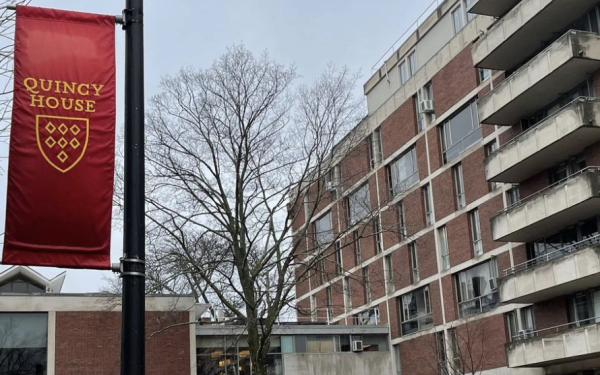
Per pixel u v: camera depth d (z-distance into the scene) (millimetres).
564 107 29188
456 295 39031
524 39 32594
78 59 7070
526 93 31672
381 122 47000
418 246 42312
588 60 28875
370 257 47531
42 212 6602
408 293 43594
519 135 31891
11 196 6598
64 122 6867
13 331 30297
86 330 31000
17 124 6766
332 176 33094
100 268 6629
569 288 30031
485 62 34656
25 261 6496
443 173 40344
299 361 40750
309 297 55656
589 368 29609
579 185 28344
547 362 30453
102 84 7078
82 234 6660
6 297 30484
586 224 30609
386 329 44750
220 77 27750
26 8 7074
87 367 30625
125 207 6141
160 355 32000
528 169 32969
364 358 42625
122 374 5781
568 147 30453
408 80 44406
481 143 37406
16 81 6867
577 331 28266
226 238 27297
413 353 42094
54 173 6715
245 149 27875
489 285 36531
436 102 41375
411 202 43312
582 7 30172
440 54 41188
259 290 28047
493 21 36406
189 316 32875
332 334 42875
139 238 6066
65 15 7172
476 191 37688
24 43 6977
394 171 45469
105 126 6969
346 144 30141
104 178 6828
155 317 32406
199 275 29922
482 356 35750
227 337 36594
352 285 49656
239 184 27703
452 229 39375
